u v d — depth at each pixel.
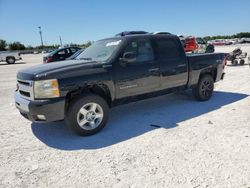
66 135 4.43
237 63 14.77
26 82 4.07
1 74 15.55
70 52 16.56
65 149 3.84
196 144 3.77
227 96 6.88
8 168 3.31
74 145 3.97
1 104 7.01
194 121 4.84
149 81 5.08
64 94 3.98
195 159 3.31
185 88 5.95
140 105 6.18
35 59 33.56
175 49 5.58
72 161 3.43
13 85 10.65
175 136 4.12
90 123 4.35
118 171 3.12
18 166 3.36
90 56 5.12
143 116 5.30
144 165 3.23
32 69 4.32
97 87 4.47
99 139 4.17
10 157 3.63
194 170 3.05
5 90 9.41
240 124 4.55
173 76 5.51
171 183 2.80
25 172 3.19
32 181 2.98
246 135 4.03
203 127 4.48
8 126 5.02
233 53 14.67
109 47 4.93
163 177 2.93
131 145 3.86
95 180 2.94
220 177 2.88
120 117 5.30
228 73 11.38
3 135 4.52
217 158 3.31
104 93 4.63
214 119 4.90
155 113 5.48
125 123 4.91
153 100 6.62
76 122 4.17
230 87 8.12
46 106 3.86
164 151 3.59
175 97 6.85
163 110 5.69
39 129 4.78
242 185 2.71
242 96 6.79
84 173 3.11
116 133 4.40
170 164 3.22
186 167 3.12
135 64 4.85
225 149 3.56
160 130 4.43
